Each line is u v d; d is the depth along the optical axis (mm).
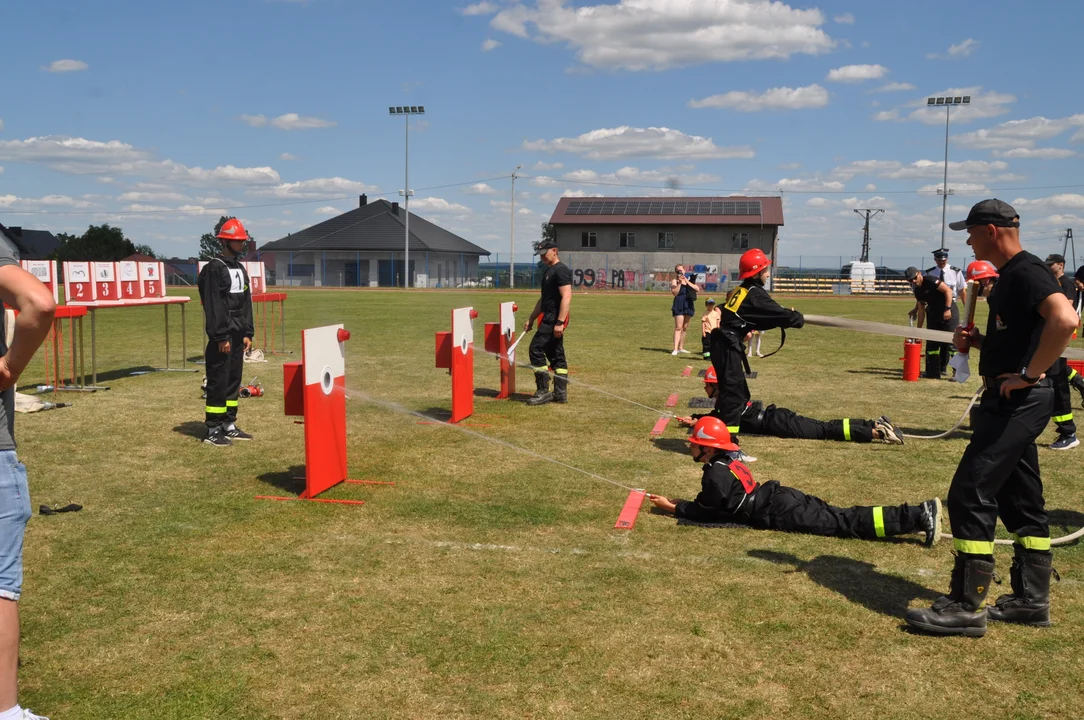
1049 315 3867
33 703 3479
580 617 4320
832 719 3377
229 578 4844
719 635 4125
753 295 7270
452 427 9375
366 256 71438
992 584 4898
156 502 6371
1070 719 3398
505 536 5605
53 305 2885
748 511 5797
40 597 4570
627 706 3465
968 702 3523
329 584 4758
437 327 22891
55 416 9852
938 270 13633
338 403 6898
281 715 3396
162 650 3959
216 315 8086
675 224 63781
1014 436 4074
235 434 8586
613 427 9406
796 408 10883
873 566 5090
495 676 3709
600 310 33844
